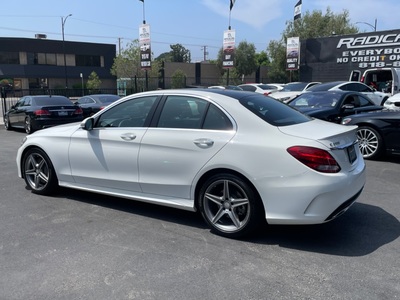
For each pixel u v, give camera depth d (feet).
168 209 16.67
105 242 13.34
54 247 12.95
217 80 190.70
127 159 15.38
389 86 54.80
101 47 199.00
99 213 16.24
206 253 12.45
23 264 11.78
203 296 10.02
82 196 18.52
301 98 34.06
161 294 10.13
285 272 11.20
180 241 13.39
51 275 11.12
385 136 25.58
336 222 15.06
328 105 31.50
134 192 15.60
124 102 16.08
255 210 12.87
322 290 10.25
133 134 15.24
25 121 44.62
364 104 34.30
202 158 13.55
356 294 10.04
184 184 14.12
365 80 57.11
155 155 14.62
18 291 10.32
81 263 11.84
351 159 13.52
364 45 76.95
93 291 10.29
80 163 16.92
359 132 26.81
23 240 13.52
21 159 19.04
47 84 188.14
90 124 16.40
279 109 14.92
